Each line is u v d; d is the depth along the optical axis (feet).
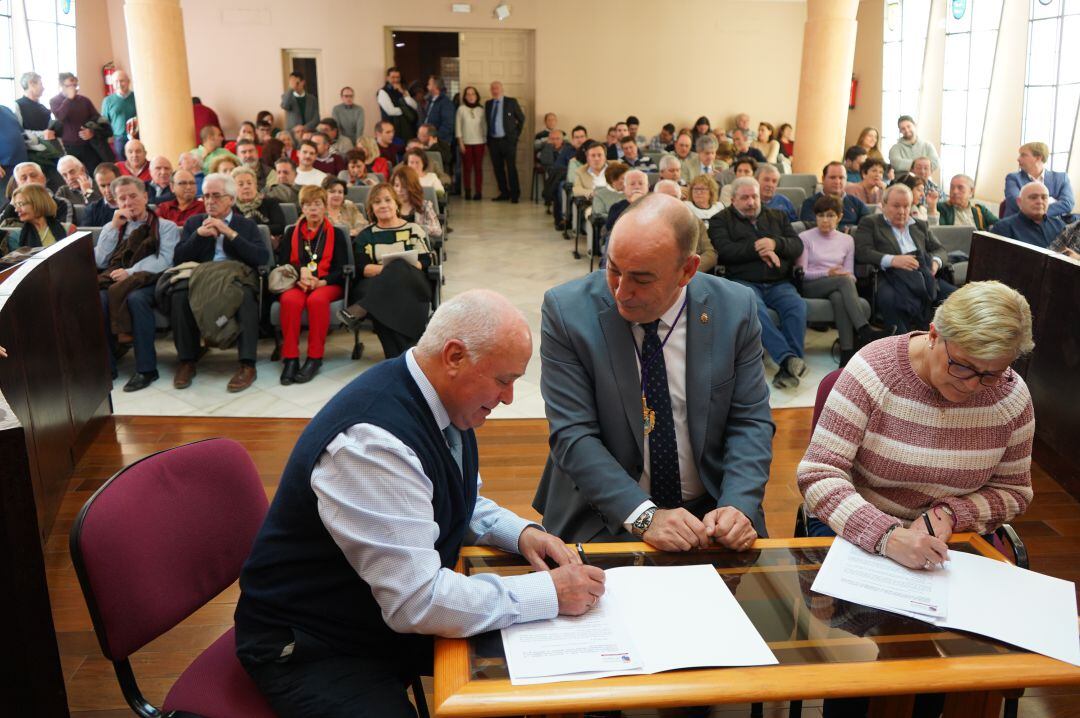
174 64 25.82
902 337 5.71
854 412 5.63
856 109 38.22
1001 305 4.80
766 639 4.10
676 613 4.28
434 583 4.08
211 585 5.13
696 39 40.11
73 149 30.58
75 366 11.20
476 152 38.83
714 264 15.71
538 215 34.78
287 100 35.78
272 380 14.80
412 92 38.83
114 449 11.68
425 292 15.10
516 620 4.17
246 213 17.53
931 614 4.35
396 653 4.67
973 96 29.19
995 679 3.86
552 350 5.77
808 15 26.63
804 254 15.94
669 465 5.79
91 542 4.42
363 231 15.65
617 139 35.35
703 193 18.67
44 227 14.57
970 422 5.44
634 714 6.16
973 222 20.90
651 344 5.63
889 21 35.29
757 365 5.93
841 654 4.00
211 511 5.15
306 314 15.23
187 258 14.90
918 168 22.00
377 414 4.23
